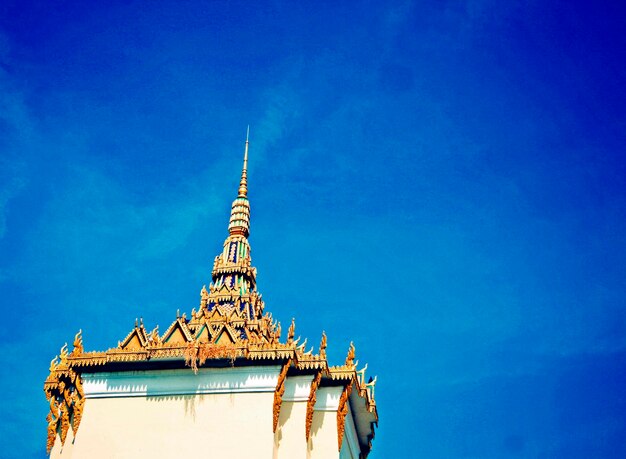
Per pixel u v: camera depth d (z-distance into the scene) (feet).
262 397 133.69
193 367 134.41
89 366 138.31
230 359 135.33
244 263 167.73
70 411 137.90
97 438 133.49
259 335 149.79
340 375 142.92
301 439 134.10
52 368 142.72
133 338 141.90
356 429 161.17
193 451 130.31
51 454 135.13
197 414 133.69
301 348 140.56
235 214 179.32
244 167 188.24
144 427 133.39
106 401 136.98
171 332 142.31
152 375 137.90
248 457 128.57
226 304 158.92
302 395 138.00
